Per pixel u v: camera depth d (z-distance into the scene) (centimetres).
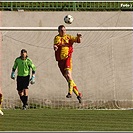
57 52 4441
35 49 5338
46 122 3538
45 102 5266
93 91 5316
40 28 5228
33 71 4769
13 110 4581
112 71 5331
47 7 5541
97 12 5428
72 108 5209
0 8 5538
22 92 4756
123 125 3406
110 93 5316
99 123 3497
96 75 5341
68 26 5412
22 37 5319
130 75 5325
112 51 5341
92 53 5344
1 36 5297
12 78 4788
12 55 5303
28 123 3478
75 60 5338
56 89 5288
